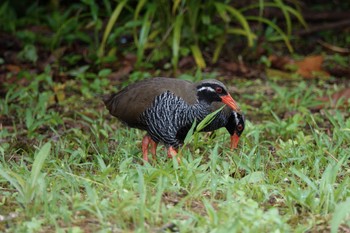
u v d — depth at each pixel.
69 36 20.06
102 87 17.89
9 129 14.70
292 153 12.22
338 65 19.91
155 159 12.23
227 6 19.16
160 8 19.08
